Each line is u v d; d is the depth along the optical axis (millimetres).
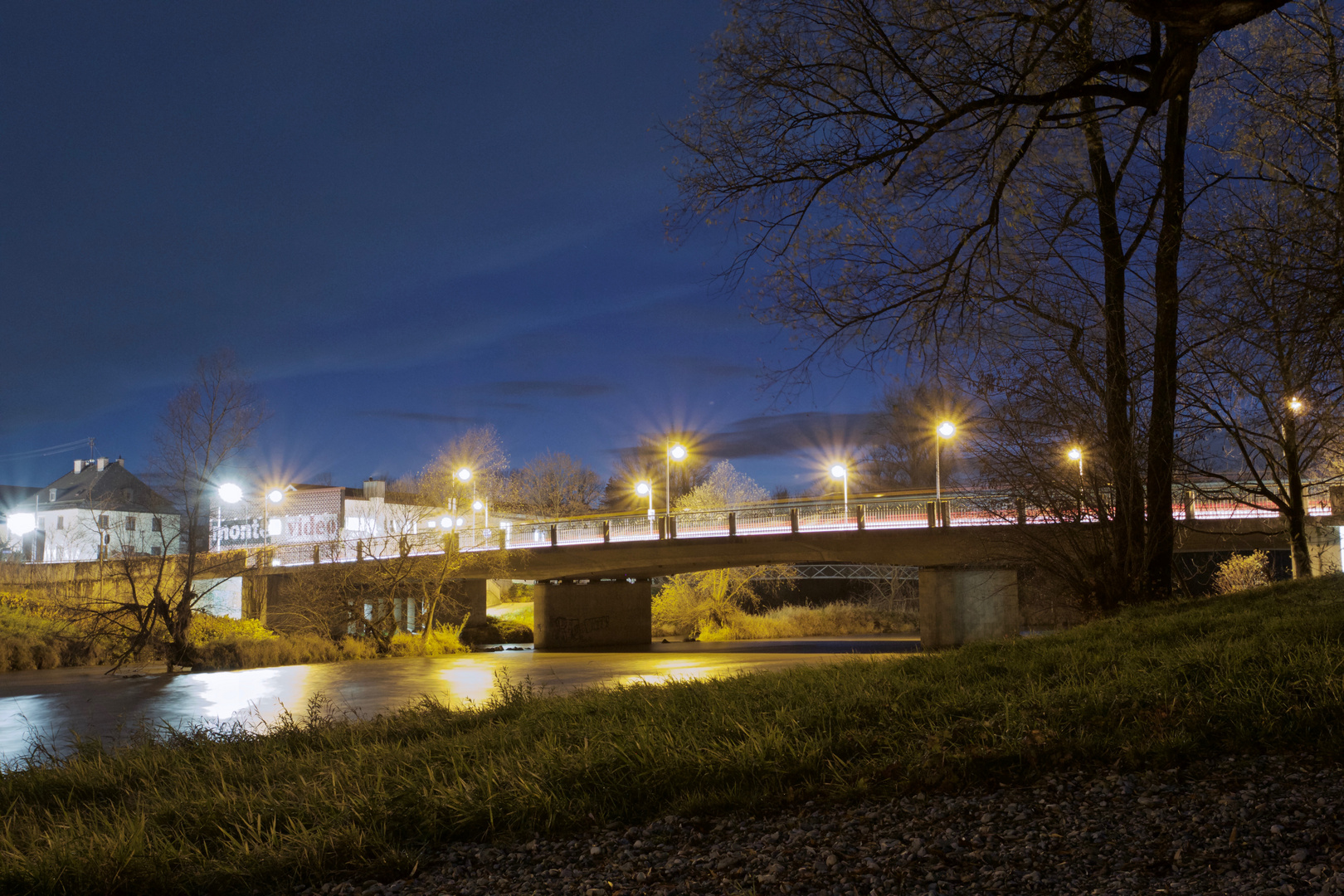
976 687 9742
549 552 50812
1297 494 20750
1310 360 10906
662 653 46062
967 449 21750
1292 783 6426
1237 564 39188
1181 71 12258
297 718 21688
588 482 118188
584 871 6223
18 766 14602
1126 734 7609
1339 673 8141
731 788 7496
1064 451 20328
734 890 5551
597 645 56219
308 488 92875
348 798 7879
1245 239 11188
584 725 10094
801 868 5824
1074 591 21188
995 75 13484
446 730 12047
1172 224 16047
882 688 10188
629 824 7258
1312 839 5430
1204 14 8609
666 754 8102
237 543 91438
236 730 14375
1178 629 12320
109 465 109812
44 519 105062
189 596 39844
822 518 42406
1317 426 19062
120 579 42969
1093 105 16672
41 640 42875
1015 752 7398
